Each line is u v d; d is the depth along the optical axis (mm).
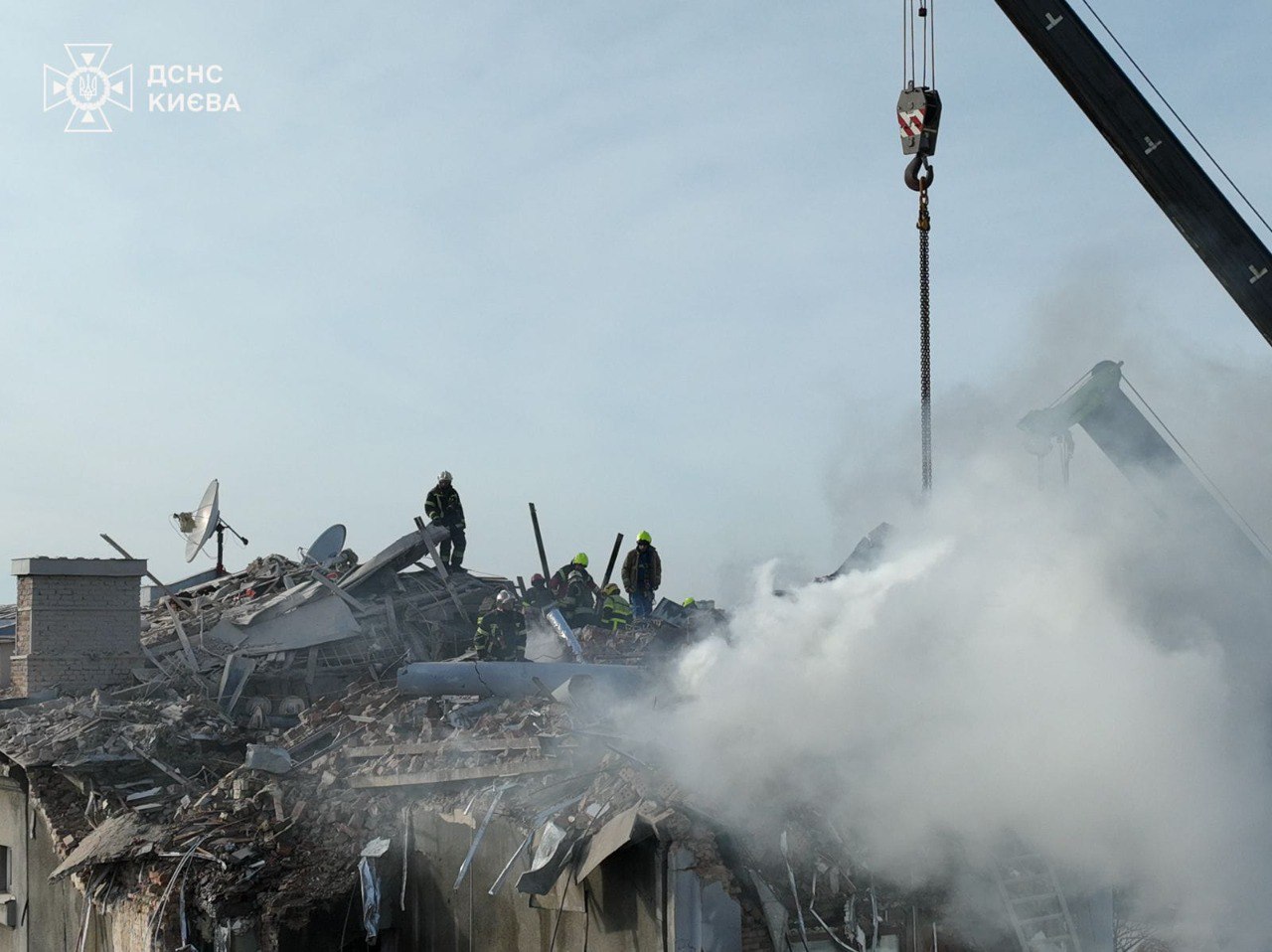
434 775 15789
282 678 21766
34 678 21328
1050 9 15641
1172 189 15820
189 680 21328
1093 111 15906
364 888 15758
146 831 16750
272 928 15297
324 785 16875
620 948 13312
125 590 22109
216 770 18594
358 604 22906
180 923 15602
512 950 14609
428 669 18875
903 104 16906
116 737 18703
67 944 18828
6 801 21281
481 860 15055
